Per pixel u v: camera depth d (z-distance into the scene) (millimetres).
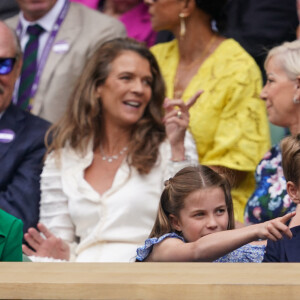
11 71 16703
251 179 16031
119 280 5398
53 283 5363
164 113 15891
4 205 15852
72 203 15008
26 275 5562
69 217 15180
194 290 5285
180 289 5293
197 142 16484
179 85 17438
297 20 19125
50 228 15211
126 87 15523
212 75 17062
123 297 5324
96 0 21297
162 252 9461
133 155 15000
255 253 10328
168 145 15141
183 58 17797
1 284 5375
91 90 15750
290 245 9719
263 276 5461
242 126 16359
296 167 10188
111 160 15375
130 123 15406
